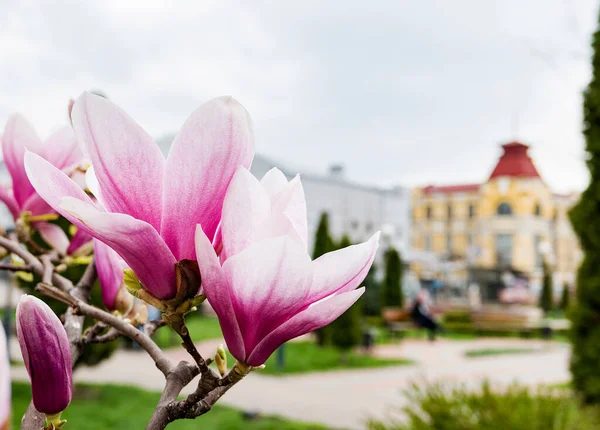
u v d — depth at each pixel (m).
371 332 17.25
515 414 4.05
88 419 7.98
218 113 0.66
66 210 0.61
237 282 0.64
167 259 0.65
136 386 10.59
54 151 1.12
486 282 32.91
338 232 39.16
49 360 0.65
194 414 0.69
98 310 0.81
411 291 35.25
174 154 0.67
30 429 0.69
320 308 0.64
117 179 0.67
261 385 11.70
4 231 1.21
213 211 0.68
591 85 7.33
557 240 50.91
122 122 0.66
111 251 0.97
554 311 36.53
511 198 49.59
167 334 17.19
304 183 37.16
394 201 42.94
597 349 7.22
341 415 9.47
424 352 17.86
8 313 9.10
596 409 5.91
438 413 4.25
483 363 15.82
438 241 53.81
